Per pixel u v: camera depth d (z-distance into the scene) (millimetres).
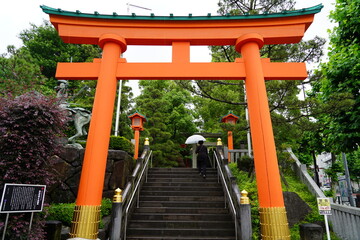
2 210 3357
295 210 6816
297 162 9398
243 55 6000
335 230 6602
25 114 4102
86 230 4566
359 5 6293
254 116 5355
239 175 9023
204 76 5855
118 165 7742
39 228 3990
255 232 5922
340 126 7082
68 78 5980
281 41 6156
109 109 5512
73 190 7039
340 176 20297
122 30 6172
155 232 5738
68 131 10359
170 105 18625
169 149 14930
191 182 8336
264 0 10180
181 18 6082
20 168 3906
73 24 6090
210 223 6000
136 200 7090
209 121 18281
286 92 8164
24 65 10648
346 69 6793
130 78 5980
